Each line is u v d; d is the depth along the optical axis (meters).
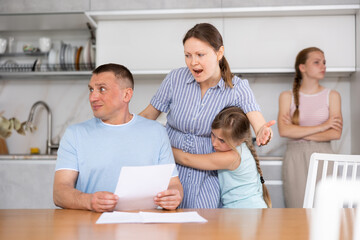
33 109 3.40
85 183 1.49
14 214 1.19
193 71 1.68
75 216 1.15
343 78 3.36
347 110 3.34
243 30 3.13
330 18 3.10
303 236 0.89
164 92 1.90
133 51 3.18
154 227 0.98
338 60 3.10
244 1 3.02
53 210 1.28
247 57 3.12
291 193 2.80
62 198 1.35
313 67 2.95
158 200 1.27
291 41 3.12
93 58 3.27
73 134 1.52
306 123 2.94
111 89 1.52
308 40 3.11
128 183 1.21
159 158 1.58
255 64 3.12
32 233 0.91
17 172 2.98
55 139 3.52
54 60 3.31
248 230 0.95
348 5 2.97
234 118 1.75
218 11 3.03
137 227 0.98
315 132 2.83
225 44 3.14
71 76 3.40
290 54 3.12
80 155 1.50
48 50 3.40
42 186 2.96
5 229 0.96
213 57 1.66
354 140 3.23
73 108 3.52
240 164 1.78
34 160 2.98
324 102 2.95
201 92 1.83
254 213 1.21
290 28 3.12
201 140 1.85
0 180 2.98
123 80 1.55
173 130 1.92
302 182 2.79
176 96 1.85
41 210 1.28
